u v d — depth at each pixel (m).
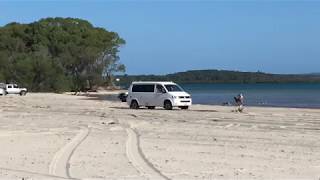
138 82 44.03
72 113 37.47
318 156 16.09
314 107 49.94
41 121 29.80
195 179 12.57
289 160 15.37
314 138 20.67
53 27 130.75
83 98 74.06
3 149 18.06
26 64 110.62
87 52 116.88
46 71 110.62
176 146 18.56
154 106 43.00
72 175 13.14
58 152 17.27
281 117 32.53
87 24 139.38
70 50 118.38
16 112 38.75
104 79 122.12
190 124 27.33
